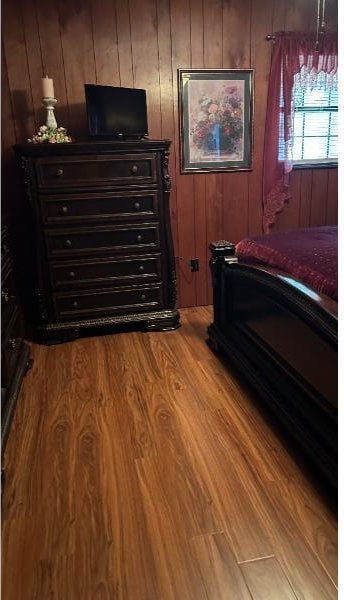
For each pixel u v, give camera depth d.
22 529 1.65
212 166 3.72
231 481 1.84
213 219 3.86
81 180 3.01
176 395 2.52
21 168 2.92
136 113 3.24
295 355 2.00
